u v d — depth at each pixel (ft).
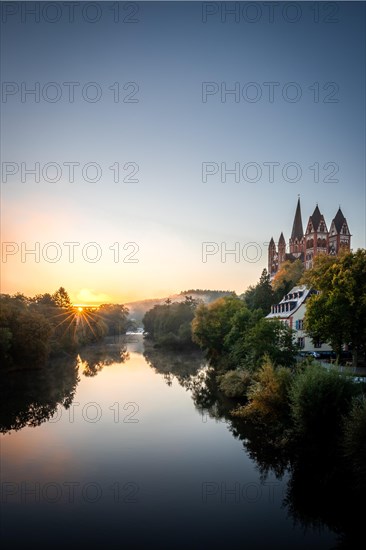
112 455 83.46
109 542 52.42
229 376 143.84
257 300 264.31
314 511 59.98
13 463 79.61
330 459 70.49
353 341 131.13
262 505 62.23
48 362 263.49
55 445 90.27
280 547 51.24
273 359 124.06
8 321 216.95
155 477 72.59
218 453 84.12
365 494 59.21
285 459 80.79
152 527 56.13
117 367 234.99
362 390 78.54
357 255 128.47
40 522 57.52
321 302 131.34
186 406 127.34
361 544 51.70
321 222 526.98
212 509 60.80
